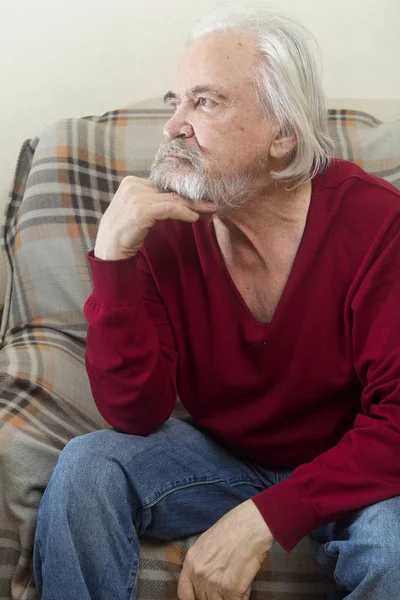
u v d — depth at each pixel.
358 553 0.97
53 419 1.27
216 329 1.15
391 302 1.04
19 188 1.63
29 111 1.75
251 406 1.18
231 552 1.02
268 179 1.08
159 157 1.07
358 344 1.07
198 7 1.71
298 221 1.11
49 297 1.50
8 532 1.15
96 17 1.70
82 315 1.50
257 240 1.11
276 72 1.03
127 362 1.11
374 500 1.00
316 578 1.12
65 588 1.04
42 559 1.08
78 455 1.10
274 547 1.14
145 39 1.73
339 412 1.15
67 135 1.58
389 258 1.05
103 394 1.15
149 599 1.12
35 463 1.16
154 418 1.17
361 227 1.09
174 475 1.17
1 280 1.79
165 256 1.18
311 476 1.01
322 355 1.11
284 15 1.08
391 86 1.79
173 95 1.09
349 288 1.08
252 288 1.15
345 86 1.79
